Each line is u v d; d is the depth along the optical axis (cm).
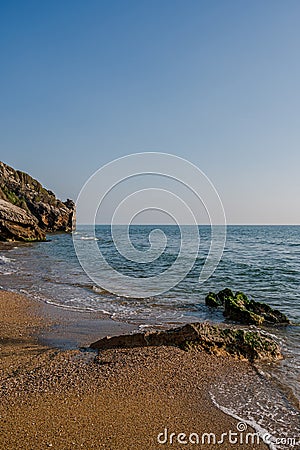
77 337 1080
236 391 727
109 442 542
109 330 1161
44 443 532
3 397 674
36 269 2536
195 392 714
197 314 1397
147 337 956
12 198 6994
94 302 1564
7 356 908
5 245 4572
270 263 2912
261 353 916
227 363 862
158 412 633
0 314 1327
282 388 746
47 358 890
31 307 1449
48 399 667
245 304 1423
